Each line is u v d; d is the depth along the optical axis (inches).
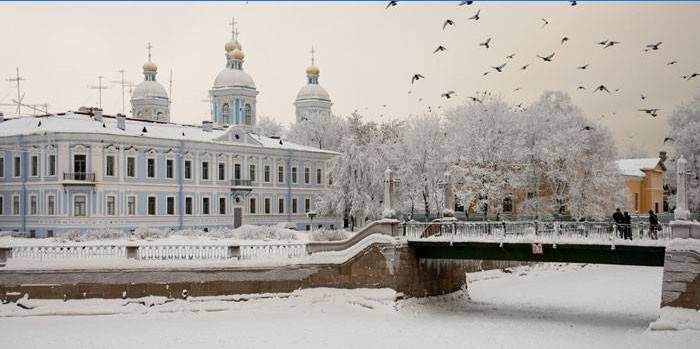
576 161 3329.2
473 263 2768.2
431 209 3639.3
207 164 3405.5
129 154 3112.7
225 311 2161.7
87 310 2086.6
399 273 2210.9
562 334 1956.2
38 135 3002.0
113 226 3034.0
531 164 3326.8
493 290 2701.8
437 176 3570.4
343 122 5032.0
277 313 2176.4
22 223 3080.7
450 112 3690.9
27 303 2075.5
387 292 2201.0
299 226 3843.5
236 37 4170.8
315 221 3929.6
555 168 3282.5
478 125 3356.3
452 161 3380.9
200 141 3339.1
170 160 3265.3
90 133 2970.0
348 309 2202.3
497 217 3147.1
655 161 4456.2
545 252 2069.4
